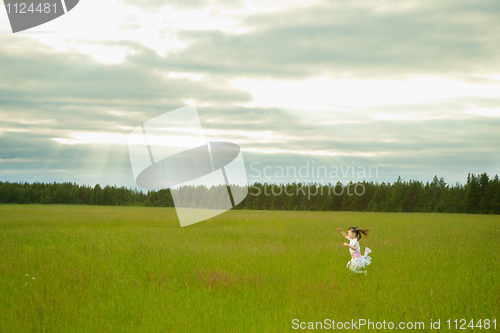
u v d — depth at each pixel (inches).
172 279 359.3
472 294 300.4
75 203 5152.6
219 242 658.8
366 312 257.1
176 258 470.6
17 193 5024.6
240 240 705.6
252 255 498.0
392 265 424.5
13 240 650.8
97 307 271.6
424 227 1110.4
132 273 385.1
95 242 639.1
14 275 363.3
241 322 241.6
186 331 225.0
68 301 280.8
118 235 779.4
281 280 349.1
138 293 310.5
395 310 259.1
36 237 712.4
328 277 358.9
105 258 470.6
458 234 853.8
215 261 452.1
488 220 1626.5
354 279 360.2
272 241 693.3
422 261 453.7
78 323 238.4
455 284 332.2
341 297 289.3
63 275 363.3
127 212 2237.9
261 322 240.4
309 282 336.8
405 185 4008.4
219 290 321.7
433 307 263.0
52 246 580.4
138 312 260.1
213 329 230.4
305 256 491.5
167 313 256.5
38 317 244.2
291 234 848.9
